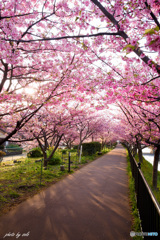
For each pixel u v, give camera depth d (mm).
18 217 4344
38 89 6344
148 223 2881
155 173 8242
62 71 5863
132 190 6578
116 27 2680
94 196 6051
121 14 3088
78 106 11016
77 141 28656
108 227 3920
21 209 4836
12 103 6410
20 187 6863
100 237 3508
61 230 3758
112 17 2771
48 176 8734
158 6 2193
